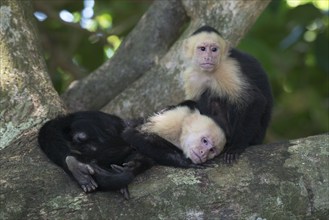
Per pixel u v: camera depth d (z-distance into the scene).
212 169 7.40
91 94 11.38
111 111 10.81
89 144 7.89
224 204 7.02
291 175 7.26
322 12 14.55
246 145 8.28
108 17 16.11
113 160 7.85
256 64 9.88
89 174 7.02
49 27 14.80
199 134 8.41
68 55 14.45
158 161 7.88
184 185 7.12
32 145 7.79
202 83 9.67
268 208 7.02
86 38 14.78
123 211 6.84
